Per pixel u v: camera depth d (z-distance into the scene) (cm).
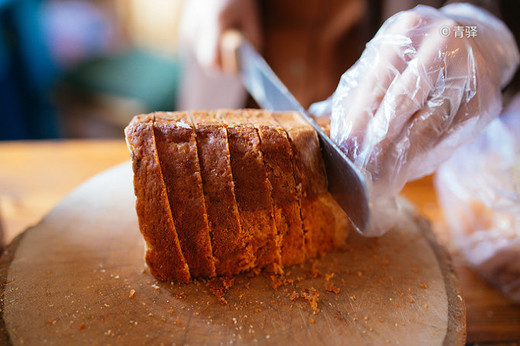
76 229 33
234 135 28
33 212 40
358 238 33
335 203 30
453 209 37
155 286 28
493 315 31
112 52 103
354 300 27
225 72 56
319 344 24
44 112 86
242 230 28
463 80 26
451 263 30
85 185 39
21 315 24
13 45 76
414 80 26
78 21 98
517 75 40
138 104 83
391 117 26
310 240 30
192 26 62
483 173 35
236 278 29
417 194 45
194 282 28
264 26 61
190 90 68
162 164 27
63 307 25
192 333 24
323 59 63
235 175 28
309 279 29
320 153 29
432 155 29
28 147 52
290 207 28
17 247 30
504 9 36
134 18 105
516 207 32
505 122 38
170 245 27
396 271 29
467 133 28
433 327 25
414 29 26
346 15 58
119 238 32
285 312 26
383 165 28
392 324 25
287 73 63
